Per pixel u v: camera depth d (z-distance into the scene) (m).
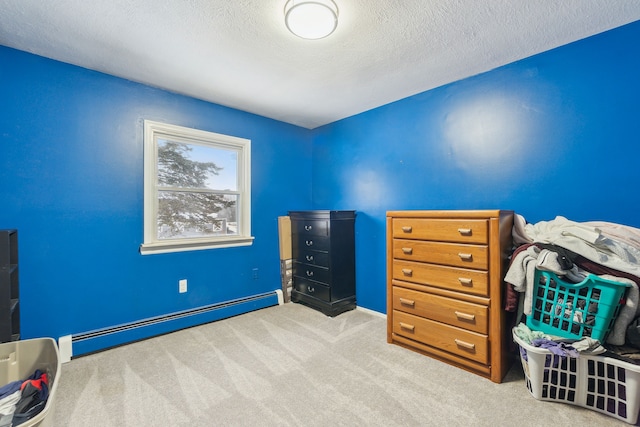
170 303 2.53
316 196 3.68
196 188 2.74
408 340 2.16
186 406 1.52
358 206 3.15
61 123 2.02
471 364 1.83
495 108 2.16
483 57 2.00
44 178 1.96
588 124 1.78
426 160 2.57
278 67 2.12
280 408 1.50
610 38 1.70
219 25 1.62
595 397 1.44
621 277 1.40
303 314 2.94
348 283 3.06
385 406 1.51
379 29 1.67
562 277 1.53
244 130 3.05
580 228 1.56
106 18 1.56
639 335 1.36
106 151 2.21
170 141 2.58
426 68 2.15
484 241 1.77
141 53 1.92
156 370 1.87
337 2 1.43
